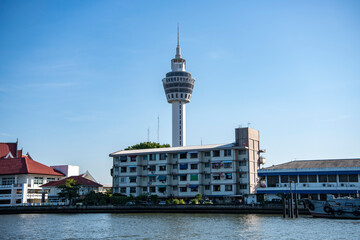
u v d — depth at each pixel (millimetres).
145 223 79750
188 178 127688
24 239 61000
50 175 161750
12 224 83500
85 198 128750
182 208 107062
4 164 156375
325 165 110375
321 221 80000
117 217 97312
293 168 110625
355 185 103062
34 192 153125
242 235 61125
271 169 113000
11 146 175500
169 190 130000
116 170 139500
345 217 85250
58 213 120125
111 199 121062
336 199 87875
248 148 122812
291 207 87812
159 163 132250
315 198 106250
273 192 110438
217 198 122688
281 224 74562
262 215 95938
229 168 122125
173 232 65438
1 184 154500
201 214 101625
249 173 121438
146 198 124312
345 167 104500
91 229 71875
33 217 105312
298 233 62562
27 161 158125
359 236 59281
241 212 100688
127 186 135625
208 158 127375
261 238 58219
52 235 64875
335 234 61344
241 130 125625
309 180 108312
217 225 73875
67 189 126688
